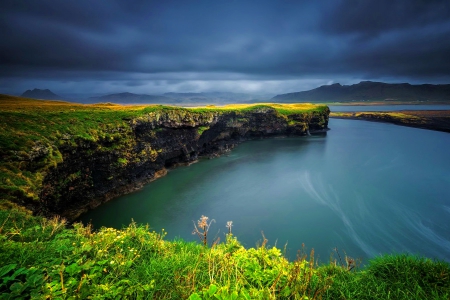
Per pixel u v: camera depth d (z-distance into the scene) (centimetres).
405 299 582
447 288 612
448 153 6988
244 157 6900
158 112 5184
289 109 11856
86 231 895
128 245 778
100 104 8862
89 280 536
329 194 4081
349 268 744
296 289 540
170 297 531
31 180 2352
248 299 461
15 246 628
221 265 654
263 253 744
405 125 14312
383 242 2709
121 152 4038
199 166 5978
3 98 8144
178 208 3594
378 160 6272
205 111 7062
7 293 436
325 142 9162
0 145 2391
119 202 3806
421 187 4356
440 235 2852
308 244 2659
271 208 3566
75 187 3228
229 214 3384
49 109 4944
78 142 3266
